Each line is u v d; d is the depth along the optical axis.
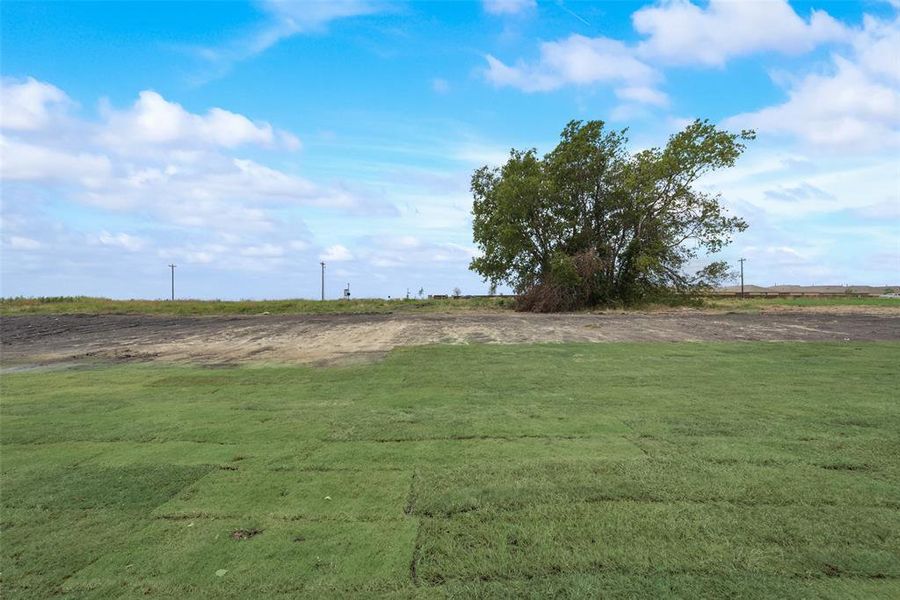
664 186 33.38
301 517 4.07
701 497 4.27
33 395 8.65
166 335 18.47
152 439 6.10
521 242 34.56
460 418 6.79
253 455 5.49
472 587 3.14
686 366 10.54
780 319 22.50
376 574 3.29
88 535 3.85
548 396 8.00
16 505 4.37
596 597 3.03
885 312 26.39
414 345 14.47
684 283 33.59
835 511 4.01
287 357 12.78
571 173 34.28
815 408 7.07
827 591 3.05
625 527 3.80
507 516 4.01
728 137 32.44
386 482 4.71
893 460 5.06
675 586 3.11
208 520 4.05
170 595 3.13
